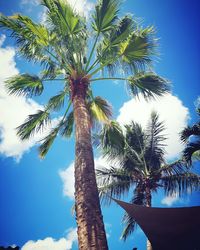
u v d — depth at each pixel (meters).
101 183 14.92
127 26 10.12
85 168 7.16
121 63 10.28
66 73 10.14
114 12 9.79
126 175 15.51
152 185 15.34
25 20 9.45
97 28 10.17
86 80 9.75
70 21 9.89
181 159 15.20
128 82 10.63
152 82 10.37
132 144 16.34
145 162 16.03
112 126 11.48
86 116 8.75
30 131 11.33
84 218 6.20
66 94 11.67
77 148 7.75
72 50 10.13
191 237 7.96
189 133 13.31
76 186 6.91
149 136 16.50
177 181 14.83
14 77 10.59
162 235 7.95
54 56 10.28
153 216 7.43
